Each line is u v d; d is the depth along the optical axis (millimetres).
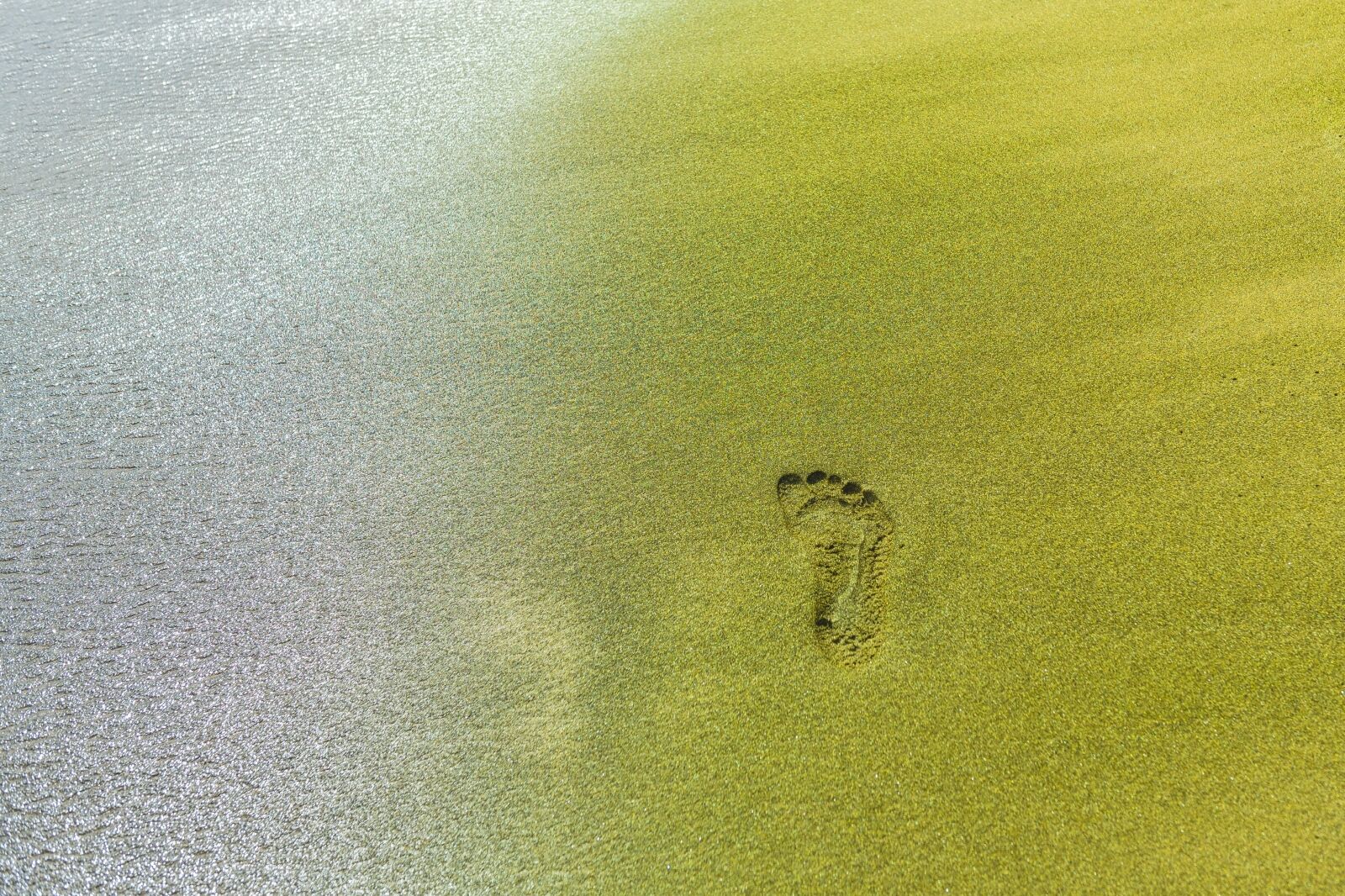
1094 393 1685
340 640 1562
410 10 2428
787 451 1666
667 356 1773
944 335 1762
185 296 1895
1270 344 1708
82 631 1584
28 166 2105
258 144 2127
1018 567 1558
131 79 2287
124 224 2002
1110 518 1584
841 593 1554
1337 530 1555
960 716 1470
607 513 1634
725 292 1842
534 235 1943
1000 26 2234
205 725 1515
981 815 1420
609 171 2031
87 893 1428
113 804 1474
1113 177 1933
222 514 1667
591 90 2189
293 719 1514
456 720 1503
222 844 1450
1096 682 1481
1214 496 1591
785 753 1461
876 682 1495
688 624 1546
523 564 1603
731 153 2041
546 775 1466
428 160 2078
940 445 1655
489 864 1428
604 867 1418
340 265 1921
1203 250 1819
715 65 2217
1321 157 1921
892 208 1928
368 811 1460
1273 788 1414
